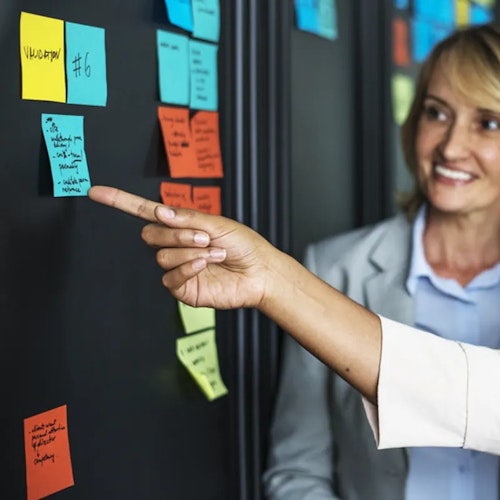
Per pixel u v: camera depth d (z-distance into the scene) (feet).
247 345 5.48
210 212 5.00
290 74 5.71
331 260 5.80
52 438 3.89
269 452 5.77
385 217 7.01
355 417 5.49
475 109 5.22
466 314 5.47
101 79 4.05
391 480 5.35
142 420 4.50
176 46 4.62
